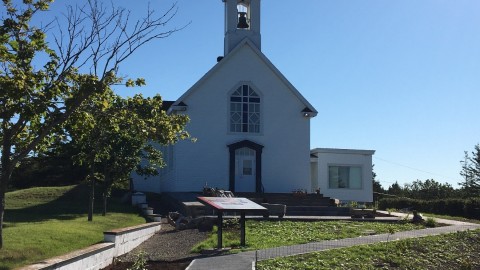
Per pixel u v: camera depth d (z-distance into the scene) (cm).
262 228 1931
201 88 3153
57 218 2036
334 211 2708
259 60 3231
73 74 1201
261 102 3216
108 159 2158
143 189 3619
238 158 3162
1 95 1030
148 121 1327
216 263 1263
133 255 1444
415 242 1628
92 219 1939
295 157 3212
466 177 4794
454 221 2405
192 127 3119
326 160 3672
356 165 3716
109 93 1270
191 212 2306
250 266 1225
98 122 1356
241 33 3278
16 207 2480
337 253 1408
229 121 3162
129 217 2166
